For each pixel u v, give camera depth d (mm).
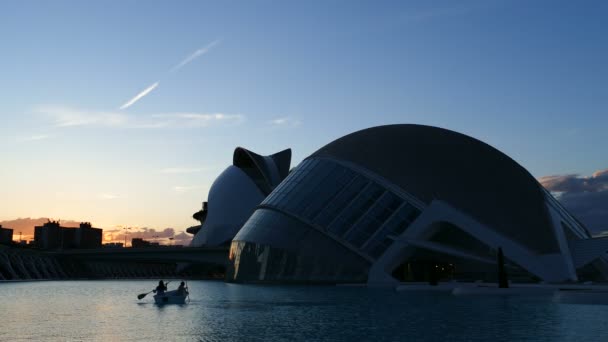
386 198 54781
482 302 29969
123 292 50594
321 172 60406
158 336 17453
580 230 57188
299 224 56531
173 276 174375
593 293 30547
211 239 133625
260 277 58406
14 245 171250
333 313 24438
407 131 61125
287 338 16734
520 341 15547
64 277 132000
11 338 17234
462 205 51875
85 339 16906
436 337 16562
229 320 22125
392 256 51000
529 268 47562
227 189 134625
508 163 56375
